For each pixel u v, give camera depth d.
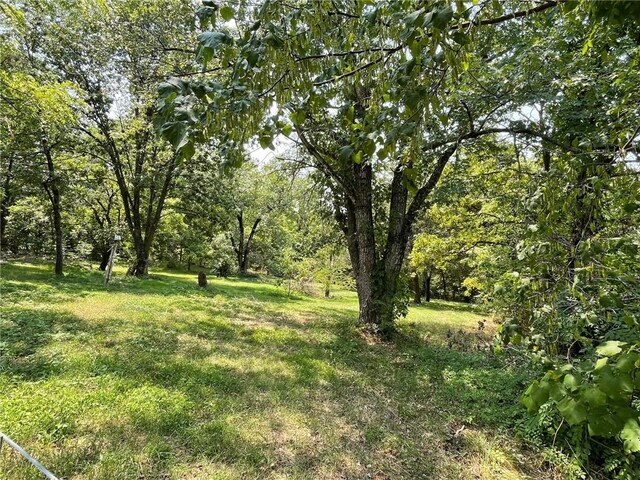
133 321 7.50
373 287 8.23
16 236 17.81
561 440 3.49
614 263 1.48
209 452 3.28
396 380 5.48
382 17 1.41
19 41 9.18
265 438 3.60
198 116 1.18
